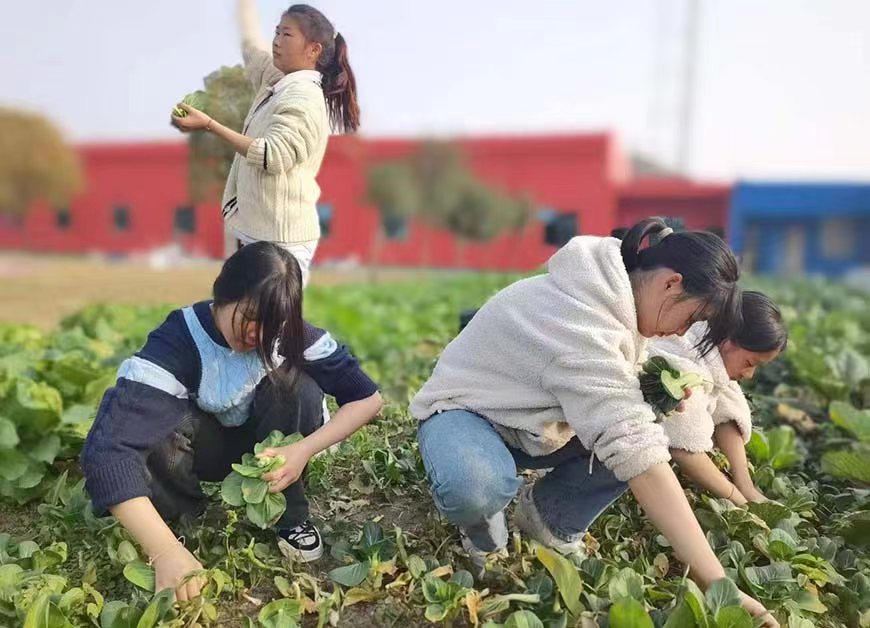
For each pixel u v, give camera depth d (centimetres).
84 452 201
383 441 295
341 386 224
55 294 1008
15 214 2823
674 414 235
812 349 429
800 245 2245
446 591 196
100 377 341
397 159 2447
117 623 192
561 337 195
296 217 277
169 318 217
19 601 198
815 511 271
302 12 272
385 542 224
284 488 209
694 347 213
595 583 207
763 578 212
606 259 199
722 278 190
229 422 222
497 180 2456
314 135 271
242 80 299
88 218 2709
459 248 2464
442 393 214
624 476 188
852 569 232
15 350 425
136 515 198
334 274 2080
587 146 2377
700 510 240
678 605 182
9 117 2730
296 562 222
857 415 334
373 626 199
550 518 221
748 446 292
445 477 197
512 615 182
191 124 258
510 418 206
